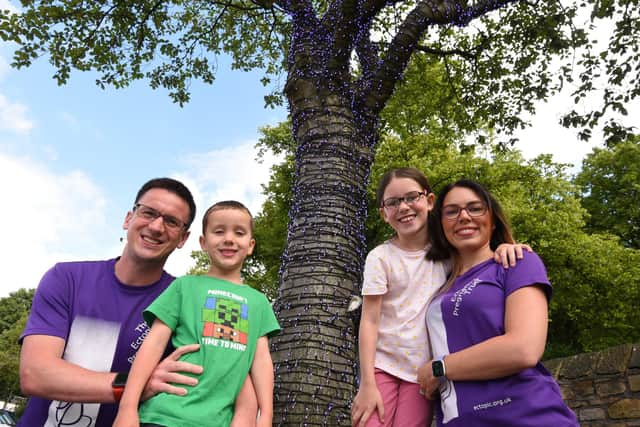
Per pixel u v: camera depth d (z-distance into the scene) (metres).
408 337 2.39
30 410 2.36
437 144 16.16
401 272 2.53
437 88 9.94
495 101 8.81
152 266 2.56
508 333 1.92
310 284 4.05
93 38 8.15
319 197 4.49
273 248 17.61
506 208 15.83
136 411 1.96
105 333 2.44
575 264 16.47
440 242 2.54
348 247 4.32
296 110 5.07
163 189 2.60
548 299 2.05
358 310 3.97
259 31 10.19
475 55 8.52
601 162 24.75
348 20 5.14
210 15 9.93
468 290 2.16
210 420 1.99
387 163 16.38
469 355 1.98
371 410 2.29
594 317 17.19
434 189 16.30
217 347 2.17
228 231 2.49
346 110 5.00
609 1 6.25
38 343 2.30
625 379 5.04
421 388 2.20
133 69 9.15
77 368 2.21
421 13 5.43
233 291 2.40
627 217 23.81
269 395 2.22
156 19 8.67
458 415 1.98
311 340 3.78
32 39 7.50
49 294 2.45
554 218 16.19
